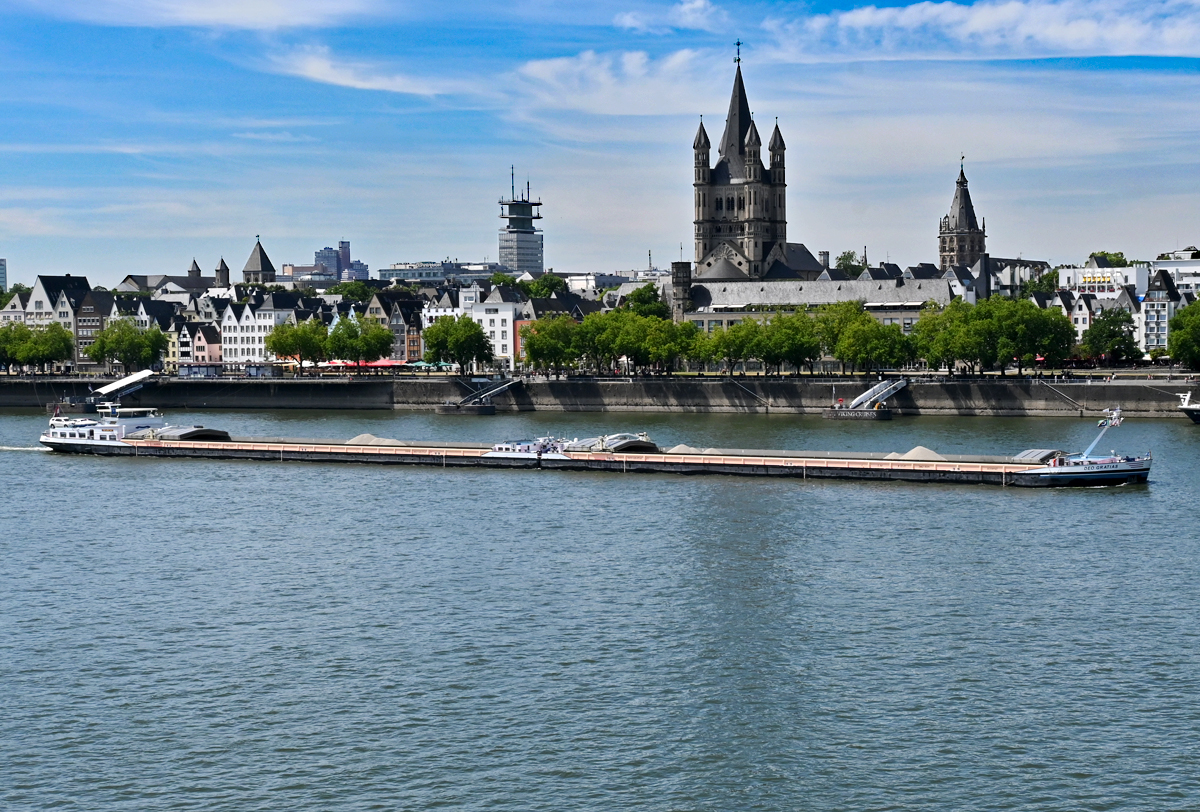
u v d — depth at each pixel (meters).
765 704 94.75
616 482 191.12
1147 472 183.50
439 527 155.75
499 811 80.06
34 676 102.38
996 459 190.38
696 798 81.31
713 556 137.38
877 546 141.75
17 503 178.50
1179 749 86.81
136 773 85.50
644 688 98.00
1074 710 93.12
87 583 129.75
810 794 81.69
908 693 96.62
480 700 96.06
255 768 85.88
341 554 141.00
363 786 83.25
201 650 107.88
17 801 82.00
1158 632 109.25
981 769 84.50
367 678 100.69
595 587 125.00
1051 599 119.31
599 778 83.88
